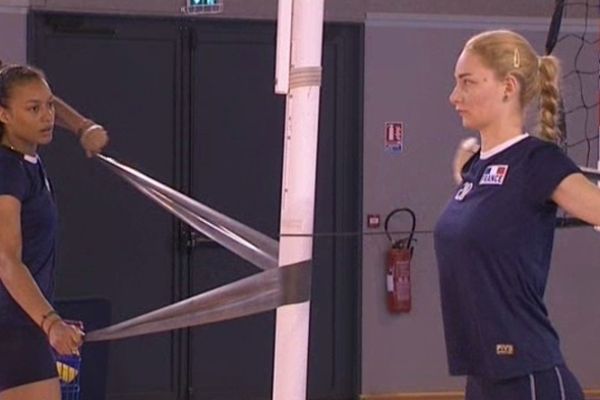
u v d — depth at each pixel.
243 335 10.32
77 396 6.75
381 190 10.48
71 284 10.02
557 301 10.74
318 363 10.45
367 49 10.41
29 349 5.18
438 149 10.53
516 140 3.75
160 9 9.99
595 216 3.60
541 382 3.73
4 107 5.10
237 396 10.33
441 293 3.90
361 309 10.47
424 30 10.48
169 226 10.20
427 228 10.50
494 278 3.70
